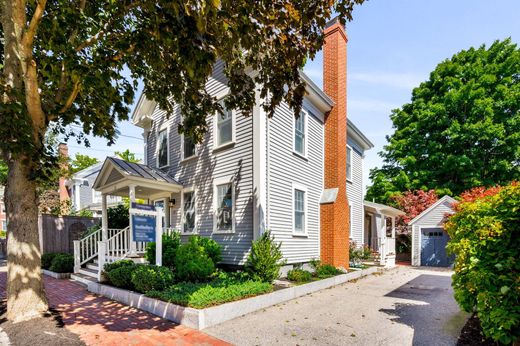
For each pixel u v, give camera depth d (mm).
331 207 11547
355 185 16281
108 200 23203
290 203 10117
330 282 9398
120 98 6766
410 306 6922
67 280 10359
